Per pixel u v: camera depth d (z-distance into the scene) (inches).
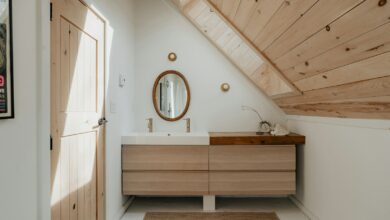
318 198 97.2
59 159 59.4
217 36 119.3
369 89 59.2
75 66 67.5
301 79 84.6
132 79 124.6
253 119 129.3
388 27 42.3
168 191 109.4
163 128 129.6
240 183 109.4
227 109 129.5
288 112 124.8
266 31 77.2
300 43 67.9
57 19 58.1
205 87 129.3
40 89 50.7
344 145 80.5
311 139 103.4
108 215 91.0
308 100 93.9
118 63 103.3
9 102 41.9
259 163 109.1
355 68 57.7
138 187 109.0
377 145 65.8
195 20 119.5
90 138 76.9
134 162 108.8
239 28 90.9
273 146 109.6
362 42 49.8
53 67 56.7
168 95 129.6
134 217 104.2
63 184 61.1
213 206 110.7
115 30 99.3
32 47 48.8
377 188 65.7
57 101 58.5
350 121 77.0
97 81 81.7
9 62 41.9
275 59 88.0
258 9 70.4
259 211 110.4
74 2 66.4
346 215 79.4
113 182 97.3
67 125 62.9
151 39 129.2
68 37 63.7
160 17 129.2
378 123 65.3
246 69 122.0
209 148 109.3
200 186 109.5
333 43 57.1
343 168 81.0
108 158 91.5
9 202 42.8
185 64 129.1
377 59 49.9
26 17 47.1
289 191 109.1
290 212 109.6
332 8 48.8
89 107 76.2
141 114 129.5
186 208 113.7
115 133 100.0
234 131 129.2
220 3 85.4
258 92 129.0
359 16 45.2
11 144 43.3
